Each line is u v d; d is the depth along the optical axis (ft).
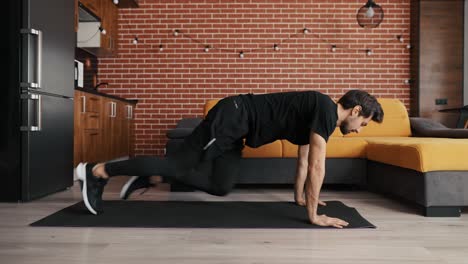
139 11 17.83
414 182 7.95
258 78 17.85
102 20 15.76
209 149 6.76
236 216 7.42
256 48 17.83
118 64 17.88
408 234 6.31
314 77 17.85
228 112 6.72
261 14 17.76
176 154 6.89
